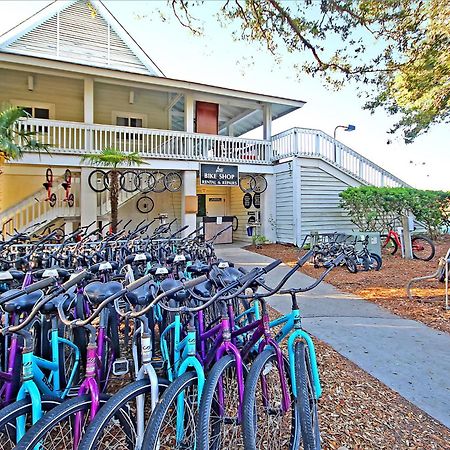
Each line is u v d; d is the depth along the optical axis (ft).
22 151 28.02
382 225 35.12
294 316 6.86
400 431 7.24
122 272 10.00
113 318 7.46
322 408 7.95
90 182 32.12
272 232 39.91
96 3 39.50
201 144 36.78
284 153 38.34
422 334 12.61
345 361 10.40
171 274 9.04
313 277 23.17
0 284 8.38
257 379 5.93
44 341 6.86
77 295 7.34
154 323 8.04
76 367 6.67
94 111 40.63
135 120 42.80
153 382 5.53
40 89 37.96
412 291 18.69
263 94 38.91
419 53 22.07
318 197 37.68
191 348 6.02
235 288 7.13
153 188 35.68
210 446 5.66
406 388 8.91
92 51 39.45
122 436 5.32
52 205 33.37
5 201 36.32
